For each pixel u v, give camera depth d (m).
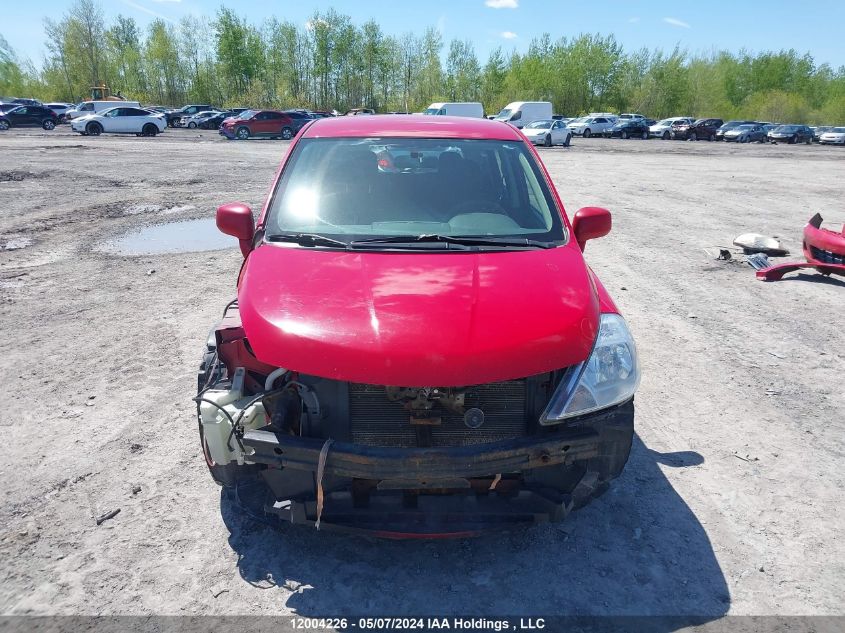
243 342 2.86
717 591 2.68
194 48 90.56
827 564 2.84
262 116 36.84
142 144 29.83
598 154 31.41
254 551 2.89
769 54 96.38
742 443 3.88
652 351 5.35
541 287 2.79
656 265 8.38
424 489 2.63
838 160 29.95
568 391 2.60
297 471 2.59
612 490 3.39
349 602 2.60
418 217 3.37
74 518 3.10
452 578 2.75
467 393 2.60
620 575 2.77
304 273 2.85
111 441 3.83
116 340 5.45
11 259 8.15
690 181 18.80
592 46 86.81
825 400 4.47
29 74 89.62
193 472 3.51
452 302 2.62
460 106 44.06
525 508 2.64
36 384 4.59
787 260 8.66
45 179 15.71
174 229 10.32
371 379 2.41
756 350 5.39
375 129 3.88
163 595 2.62
